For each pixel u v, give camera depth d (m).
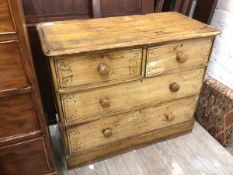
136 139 1.40
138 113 1.29
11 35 0.76
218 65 1.62
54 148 1.47
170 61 1.17
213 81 1.60
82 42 0.99
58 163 1.37
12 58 0.81
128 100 1.20
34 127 0.99
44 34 1.07
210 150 1.46
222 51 1.56
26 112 0.94
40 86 1.47
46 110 1.57
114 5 1.43
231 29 1.44
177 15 1.38
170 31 1.14
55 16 1.34
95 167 1.34
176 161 1.39
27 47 0.81
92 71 1.02
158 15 1.38
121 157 1.41
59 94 1.03
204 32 1.14
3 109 0.90
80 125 1.17
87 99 1.10
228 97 1.47
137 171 1.32
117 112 1.21
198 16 1.57
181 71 1.24
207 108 1.61
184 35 1.10
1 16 0.72
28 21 1.29
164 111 1.37
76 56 0.95
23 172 1.10
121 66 1.07
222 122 1.50
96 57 0.99
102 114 1.18
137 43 1.01
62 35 1.06
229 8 1.42
